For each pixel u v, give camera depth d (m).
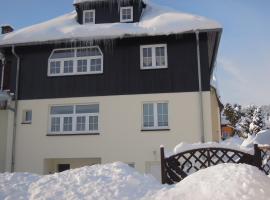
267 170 7.82
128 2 17.28
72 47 15.94
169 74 14.91
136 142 14.54
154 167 14.36
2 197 6.29
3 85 17.06
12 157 15.31
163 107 14.84
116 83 15.23
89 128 15.25
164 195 5.62
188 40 15.12
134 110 14.84
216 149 7.93
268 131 12.37
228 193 4.96
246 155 7.78
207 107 14.29
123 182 6.68
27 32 16.81
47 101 15.66
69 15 19.22
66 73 15.76
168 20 15.77
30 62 16.25
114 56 15.52
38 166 15.13
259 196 4.77
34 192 6.41
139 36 15.17
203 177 5.79
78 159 15.82
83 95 15.39
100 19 17.48
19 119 15.72
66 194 6.23
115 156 14.59
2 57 16.83
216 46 16.14
